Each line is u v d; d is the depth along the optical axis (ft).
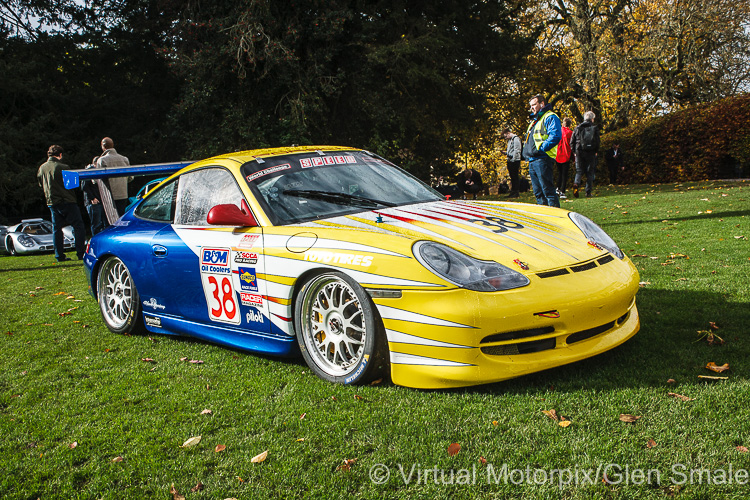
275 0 51.70
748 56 68.54
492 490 6.18
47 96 79.51
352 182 12.27
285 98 54.60
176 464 7.40
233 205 11.13
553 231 10.44
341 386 9.57
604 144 64.03
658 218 26.30
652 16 71.61
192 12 53.21
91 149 79.41
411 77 54.19
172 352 12.57
